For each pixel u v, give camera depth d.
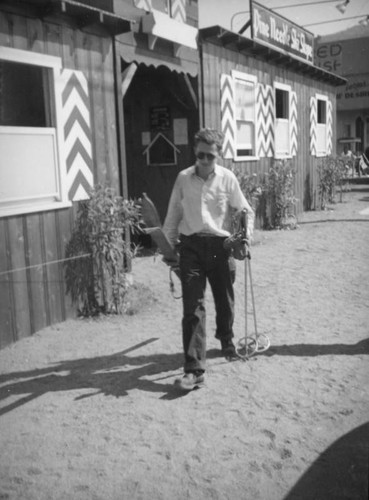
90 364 4.53
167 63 7.88
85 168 6.00
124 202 6.04
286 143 12.81
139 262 8.58
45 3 5.22
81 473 2.96
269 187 11.50
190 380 3.86
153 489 2.80
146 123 9.61
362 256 8.52
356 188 20.50
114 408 3.71
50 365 4.54
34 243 5.31
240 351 4.60
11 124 5.74
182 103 9.05
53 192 5.50
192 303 3.93
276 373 4.17
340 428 3.33
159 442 3.24
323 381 4.02
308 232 11.02
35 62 5.27
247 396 3.80
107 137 6.41
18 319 5.16
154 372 4.30
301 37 13.43
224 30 8.85
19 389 4.09
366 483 2.77
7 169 4.98
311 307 5.90
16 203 5.12
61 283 5.63
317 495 2.70
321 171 15.23
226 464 2.99
